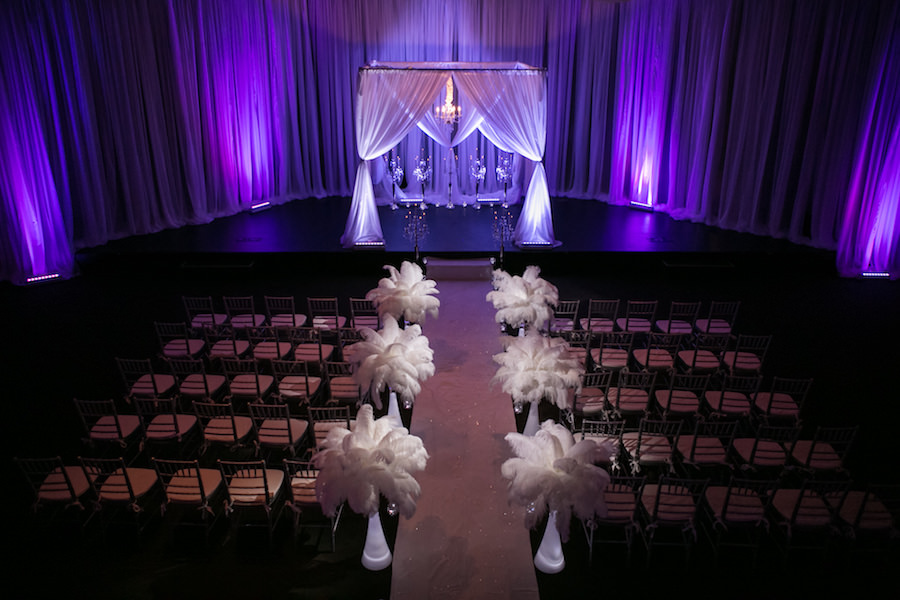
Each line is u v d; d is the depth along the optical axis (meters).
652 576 6.65
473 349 10.84
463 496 7.45
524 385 7.32
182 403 9.40
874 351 11.33
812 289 14.12
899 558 6.90
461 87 14.59
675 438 7.66
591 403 8.51
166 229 17.09
